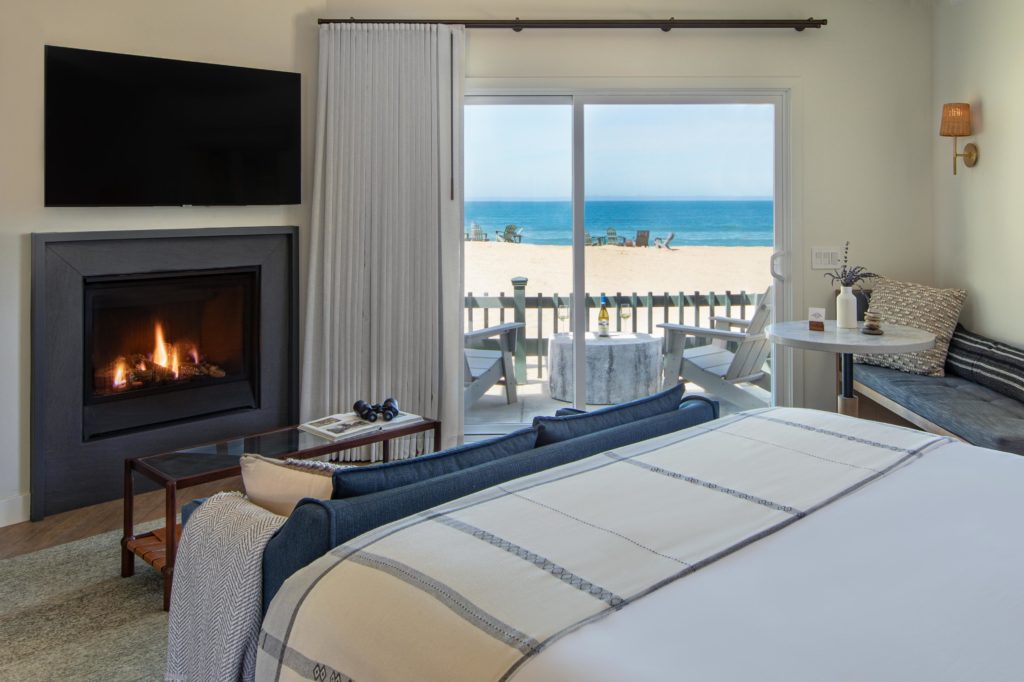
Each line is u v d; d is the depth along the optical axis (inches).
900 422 182.5
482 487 69.9
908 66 178.4
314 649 53.2
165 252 151.9
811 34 176.2
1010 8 152.6
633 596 51.0
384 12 171.8
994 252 161.0
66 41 138.3
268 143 161.3
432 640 48.1
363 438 128.6
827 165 179.0
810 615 49.2
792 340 143.7
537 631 46.9
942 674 43.0
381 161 169.3
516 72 173.3
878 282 176.9
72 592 108.8
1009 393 141.9
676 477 72.6
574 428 84.0
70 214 140.3
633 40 173.9
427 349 172.2
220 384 163.9
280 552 62.1
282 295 170.4
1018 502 68.1
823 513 65.6
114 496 147.8
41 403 136.6
